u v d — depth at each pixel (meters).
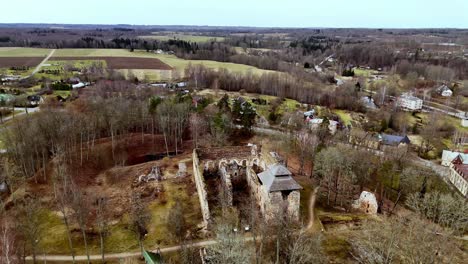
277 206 61.81
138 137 115.31
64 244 59.62
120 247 59.12
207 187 73.62
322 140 107.44
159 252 56.75
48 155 94.69
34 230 54.22
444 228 66.25
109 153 102.38
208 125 115.12
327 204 75.69
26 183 80.00
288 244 54.41
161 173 85.31
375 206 72.75
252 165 81.88
